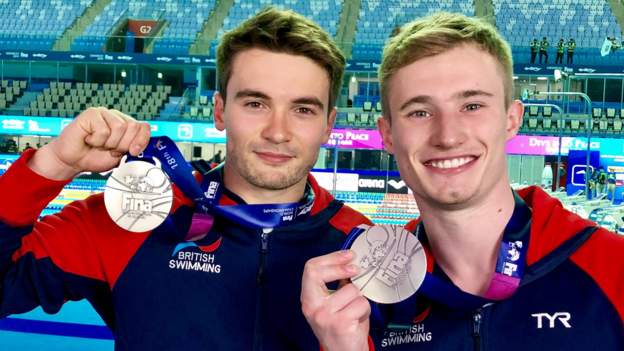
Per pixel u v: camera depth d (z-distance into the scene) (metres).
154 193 1.35
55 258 1.39
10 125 15.91
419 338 1.24
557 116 16.23
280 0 22.14
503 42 1.24
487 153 1.17
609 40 15.28
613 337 1.12
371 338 1.28
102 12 21.91
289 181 1.43
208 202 1.45
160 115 15.58
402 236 1.20
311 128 1.43
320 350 1.37
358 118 15.48
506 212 1.22
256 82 1.40
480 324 1.19
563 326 1.14
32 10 22.05
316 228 1.53
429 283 1.19
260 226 1.46
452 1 21.95
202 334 1.39
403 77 1.20
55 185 1.25
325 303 1.07
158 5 21.95
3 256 1.27
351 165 15.36
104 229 1.46
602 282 1.15
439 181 1.17
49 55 16.88
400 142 1.22
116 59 16.89
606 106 16.33
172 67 17.34
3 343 3.40
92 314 3.90
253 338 1.40
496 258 1.23
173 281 1.42
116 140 1.21
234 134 1.43
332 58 1.46
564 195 11.92
